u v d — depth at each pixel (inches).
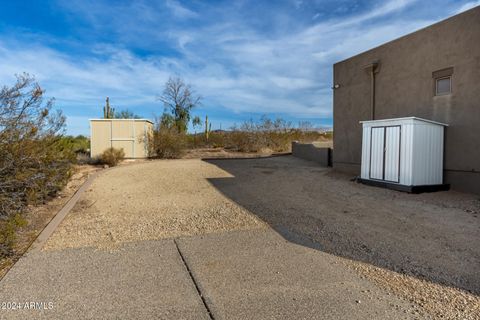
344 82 527.2
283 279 152.7
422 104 398.3
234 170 513.3
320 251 188.7
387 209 288.0
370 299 134.5
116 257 179.9
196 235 217.6
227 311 125.9
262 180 431.2
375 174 400.8
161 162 606.5
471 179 347.9
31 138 264.5
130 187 378.3
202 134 1007.6
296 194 348.8
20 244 200.4
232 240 207.5
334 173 505.0
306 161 665.0
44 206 292.7
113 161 571.8
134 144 662.5
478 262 173.5
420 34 399.2
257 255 182.1
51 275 157.2
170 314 124.1
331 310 126.4
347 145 518.0
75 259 177.0
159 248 193.6
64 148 334.3
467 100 347.9
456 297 135.9
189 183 405.7
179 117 989.8
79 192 344.5
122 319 121.0
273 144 891.4
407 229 231.5
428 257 180.4
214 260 175.3
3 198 227.8
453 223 245.4
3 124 242.8
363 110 488.7
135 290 142.5
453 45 360.5
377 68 461.4
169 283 148.9
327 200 322.0
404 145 364.5
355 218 259.4
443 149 373.1
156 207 292.0
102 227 235.3
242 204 302.2
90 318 121.6
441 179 373.1
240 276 155.9
